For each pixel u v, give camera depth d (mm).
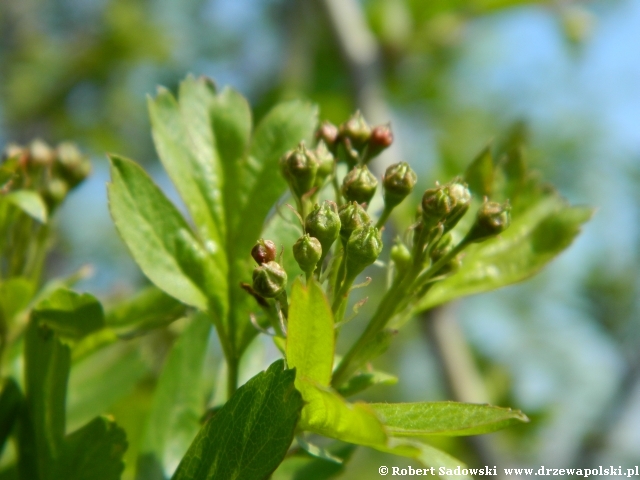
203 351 215
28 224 216
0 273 216
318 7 410
